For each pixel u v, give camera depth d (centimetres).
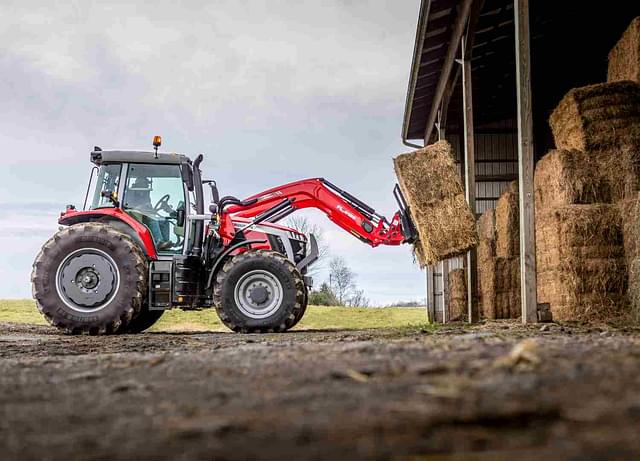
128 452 136
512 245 1031
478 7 777
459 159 1368
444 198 756
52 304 750
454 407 158
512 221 1029
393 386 199
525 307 650
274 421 158
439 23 903
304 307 807
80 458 133
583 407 150
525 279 650
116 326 751
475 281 932
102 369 300
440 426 141
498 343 328
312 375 234
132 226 784
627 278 685
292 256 852
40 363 351
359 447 129
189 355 358
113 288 755
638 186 703
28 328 941
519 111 652
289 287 777
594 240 689
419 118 1278
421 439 132
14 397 220
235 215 883
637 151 711
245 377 243
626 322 650
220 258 805
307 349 344
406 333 571
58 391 232
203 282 813
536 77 1266
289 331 813
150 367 298
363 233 870
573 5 1031
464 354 271
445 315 1229
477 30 1047
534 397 164
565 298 694
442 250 750
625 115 729
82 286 755
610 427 133
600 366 213
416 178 761
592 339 374
